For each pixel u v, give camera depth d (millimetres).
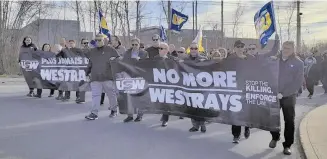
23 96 12727
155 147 6496
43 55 11945
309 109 11516
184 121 8883
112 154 6008
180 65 7504
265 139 7277
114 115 9172
